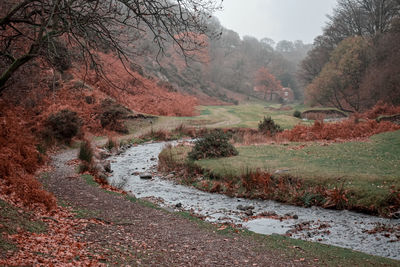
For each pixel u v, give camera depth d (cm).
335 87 5584
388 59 5088
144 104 3881
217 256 536
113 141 2352
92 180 1180
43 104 2319
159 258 498
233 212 991
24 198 688
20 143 1303
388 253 667
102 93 3014
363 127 2284
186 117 4147
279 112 6241
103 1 673
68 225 600
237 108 6538
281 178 1189
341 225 848
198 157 1598
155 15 660
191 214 920
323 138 2152
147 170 1652
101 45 743
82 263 415
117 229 636
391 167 1209
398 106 3838
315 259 562
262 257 550
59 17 620
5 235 447
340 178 1106
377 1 6247
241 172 1292
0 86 618
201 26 675
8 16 615
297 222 882
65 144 2142
